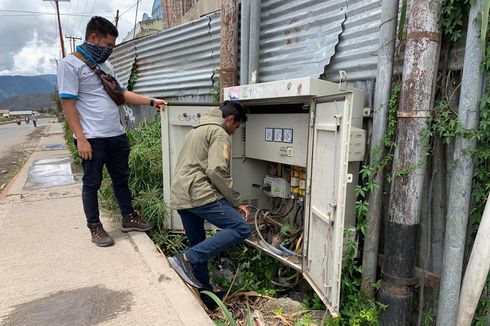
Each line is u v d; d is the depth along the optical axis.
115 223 3.91
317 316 2.81
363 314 2.57
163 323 2.20
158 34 6.33
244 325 2.84
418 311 2.64
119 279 2.70
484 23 1.94
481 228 2.13
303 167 3.02
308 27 3.62
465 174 2.25
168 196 3.76
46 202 4.73
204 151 2.74
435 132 2.45
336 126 2.23
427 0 2.26
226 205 2.74
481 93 2.20
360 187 2.68
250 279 3.38
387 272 2.58
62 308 2.34
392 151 2.63
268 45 4.13
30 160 9.27
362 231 2.66
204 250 2.68
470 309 2.25
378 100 2.64
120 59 7.88
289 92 2.64
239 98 3.17
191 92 5.79
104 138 3.12
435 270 2.63
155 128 5.52
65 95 2.88
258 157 3.39
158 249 3.23
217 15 4.95
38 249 3.21
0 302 2.40
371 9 2.96
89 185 3.18
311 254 2.76
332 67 3.38
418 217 2.48
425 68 2.32
